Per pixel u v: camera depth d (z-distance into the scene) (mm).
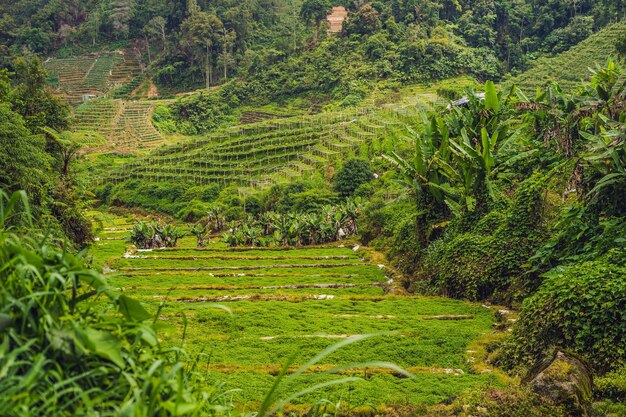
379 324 13297
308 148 58188
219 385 4141
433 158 19609
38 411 2615
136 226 33031
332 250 27969
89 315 3176
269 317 14047
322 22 92688
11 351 2770
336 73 81750
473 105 20344
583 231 13516
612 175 12727
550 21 77875
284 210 41750
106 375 2975
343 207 33250
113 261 25266
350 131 55906
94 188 60094
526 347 9992
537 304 10344
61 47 111812
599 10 73375
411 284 19609
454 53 76062
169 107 88000
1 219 2918
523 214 16000
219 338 11992
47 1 115812
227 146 63469
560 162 18312
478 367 9875
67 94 97375
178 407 2775
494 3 84188
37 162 16609
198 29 96125
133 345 3066
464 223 18625
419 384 8711
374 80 76375
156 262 25281
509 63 78000
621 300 9422
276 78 88375
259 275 21797
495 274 15734
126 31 113500
